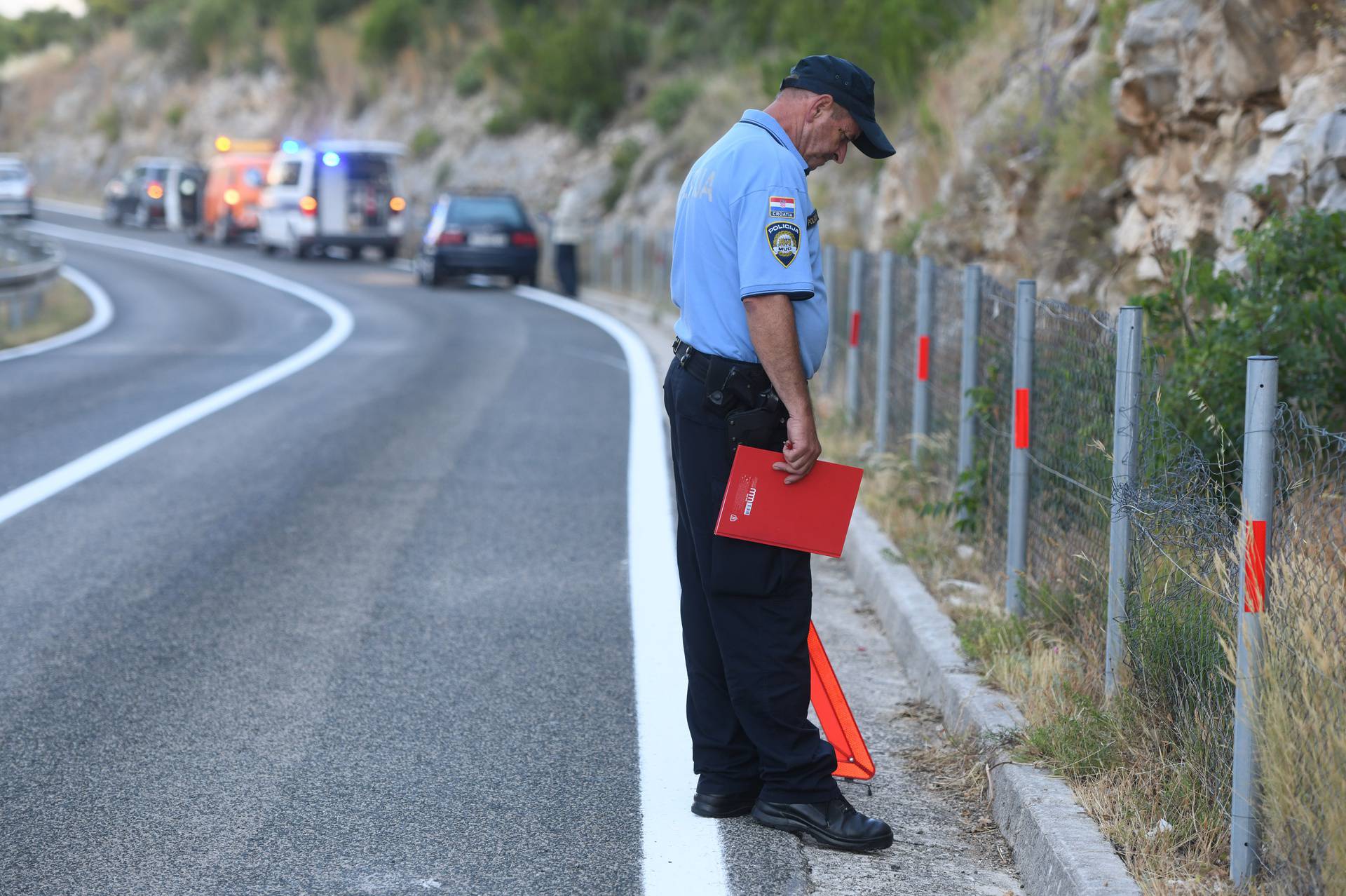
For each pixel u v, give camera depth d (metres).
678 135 38.16
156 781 5.73
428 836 5.20
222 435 14.23
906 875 4.90
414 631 7.77
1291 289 8.03
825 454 11.88
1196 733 4.95
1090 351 6.52
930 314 10.22
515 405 16.28
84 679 6.97
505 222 33.47
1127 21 12.57
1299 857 4.00
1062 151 13.99
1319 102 9.80
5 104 87.38
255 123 65.56
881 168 22.67
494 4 53.09
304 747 6.09
